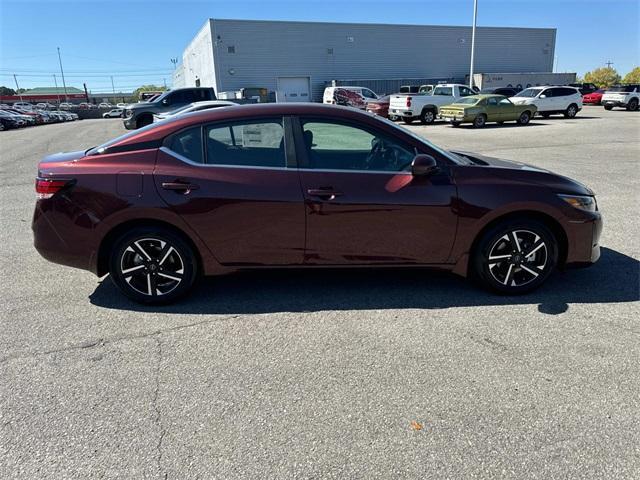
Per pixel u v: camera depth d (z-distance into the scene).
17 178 9.77
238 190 3.40
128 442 2.26
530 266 3.73
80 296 3.90
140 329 3.34
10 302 3.79
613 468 2.07
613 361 2.87
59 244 3.49
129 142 3.51
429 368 2.82
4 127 30.25
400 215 3.48
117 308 3.67
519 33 43.91
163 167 3.42
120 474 2.06
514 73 42.44
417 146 3.56
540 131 17.83
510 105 20.61
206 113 3.56
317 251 3.54
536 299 3.73
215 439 2.27
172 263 3.60
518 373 2.76
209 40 36.47
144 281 3.64
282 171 3.46
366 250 3.55
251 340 3.17
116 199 3.37
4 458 2.16
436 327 3.31
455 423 2.36
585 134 16.33
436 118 22.94
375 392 2.61
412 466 2.09
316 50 38.59
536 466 2.08
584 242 3.69
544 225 3.65
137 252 3.55
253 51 36.88
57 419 2.42
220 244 3.49
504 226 3.61
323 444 2.23
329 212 3.44
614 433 2.28
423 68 42.06
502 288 3.75
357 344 3.10
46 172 3.47
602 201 6.92
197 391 2.64
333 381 2.72
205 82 41.72
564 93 24.16
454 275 4.05
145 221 3.48
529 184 3.59
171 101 17.59
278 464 2.12
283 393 2.62
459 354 2.97
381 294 3.86
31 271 4.47
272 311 3.59
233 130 3.48
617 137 15.24
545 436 2.26
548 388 2.62
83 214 3.40
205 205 3.39
